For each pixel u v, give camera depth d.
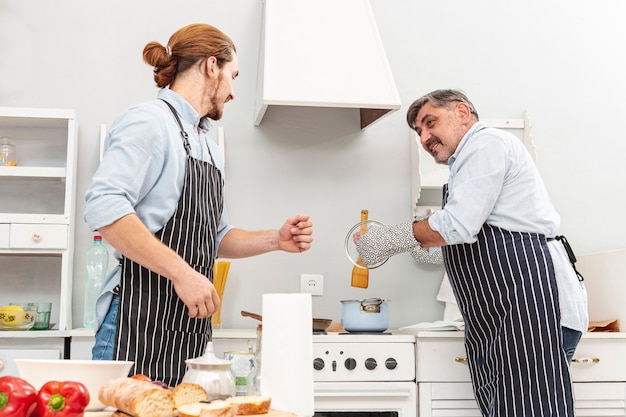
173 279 1.49
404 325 3.00
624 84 3.23
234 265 2.94
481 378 2.26
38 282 2.83
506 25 3.21
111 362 1.14
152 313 1.60
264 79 2.62
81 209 2.86
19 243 2.62
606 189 3.18
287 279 2.96
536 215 2.18
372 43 2.79
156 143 1.60
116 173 1.53
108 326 1.62
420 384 2.48
